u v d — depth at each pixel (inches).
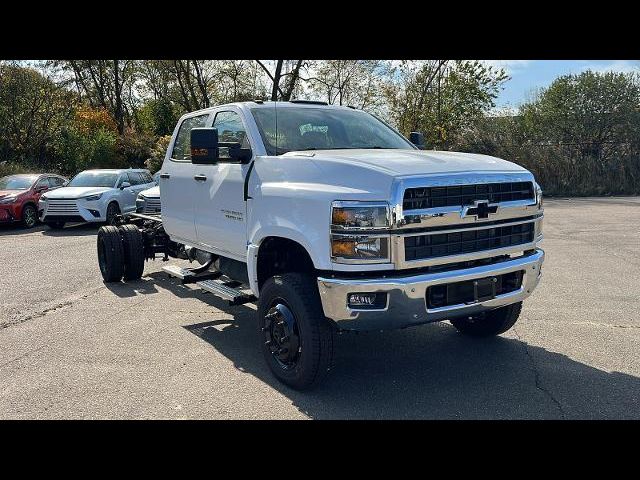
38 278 344.8
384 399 166.6
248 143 202.1
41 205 604.7
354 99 1299.2
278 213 173.9
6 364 196.9
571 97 1046.4
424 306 152.0
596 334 223.1
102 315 259.9
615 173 965.8
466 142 1053.2
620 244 436.5
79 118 1219.9
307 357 164.1
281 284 170.9
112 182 640.4
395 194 147.8
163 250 326.3
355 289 149.1
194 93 1373.0
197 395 170.1
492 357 200.2
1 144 1035.9
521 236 177.6
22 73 1051.3
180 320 252.1
